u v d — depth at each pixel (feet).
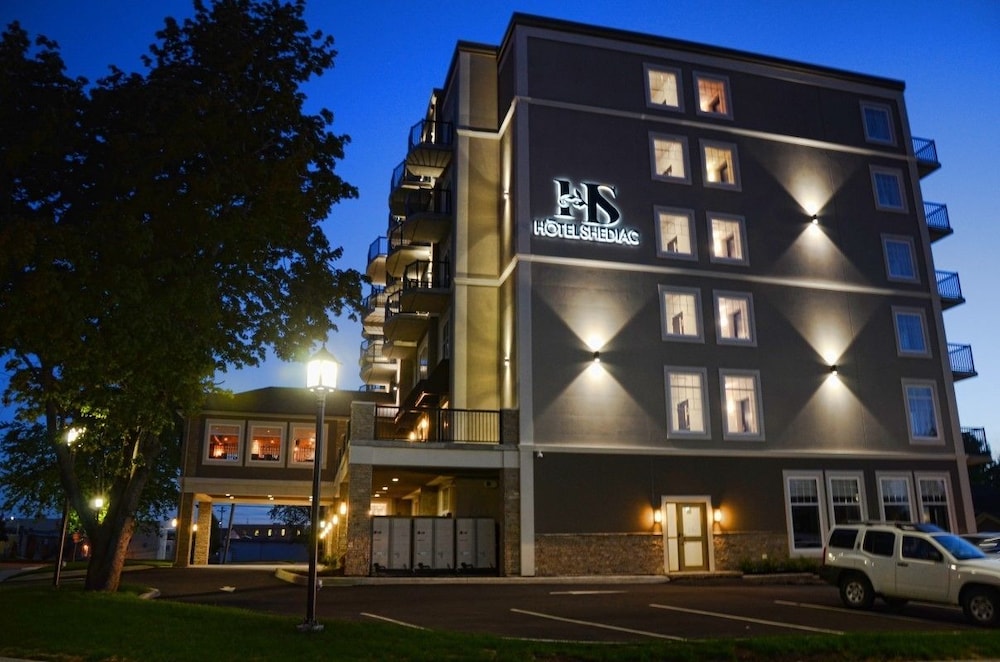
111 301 51.24
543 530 79.10
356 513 75.77
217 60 65.67
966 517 92.07
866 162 102.37
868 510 89.15
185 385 59.36
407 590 64.80
